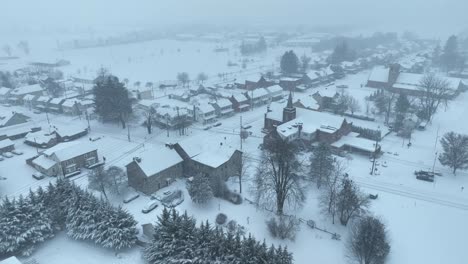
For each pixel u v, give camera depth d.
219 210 68.19
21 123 120.88
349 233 60.81
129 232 57.22
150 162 74.50
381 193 74.69
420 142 102.31
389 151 96.19
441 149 96.69
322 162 74.75
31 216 57.59
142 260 55.03
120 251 57.34
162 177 76.00
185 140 82.56
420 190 75.75
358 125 116.06
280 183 64.50
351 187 64.38
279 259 46.31
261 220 65.19
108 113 116.56
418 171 82.94
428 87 122.44
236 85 176.38
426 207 69.44
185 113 116.50
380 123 118.12
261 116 130.12
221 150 80.00
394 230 62.28
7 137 108.12
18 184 80.56
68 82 177.50
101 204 59.09
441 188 76.44
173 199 71.31
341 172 80.06
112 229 55.97
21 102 152.00
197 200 67.69
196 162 77.69
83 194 61.84
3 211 56.44
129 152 98.69
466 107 134.88
